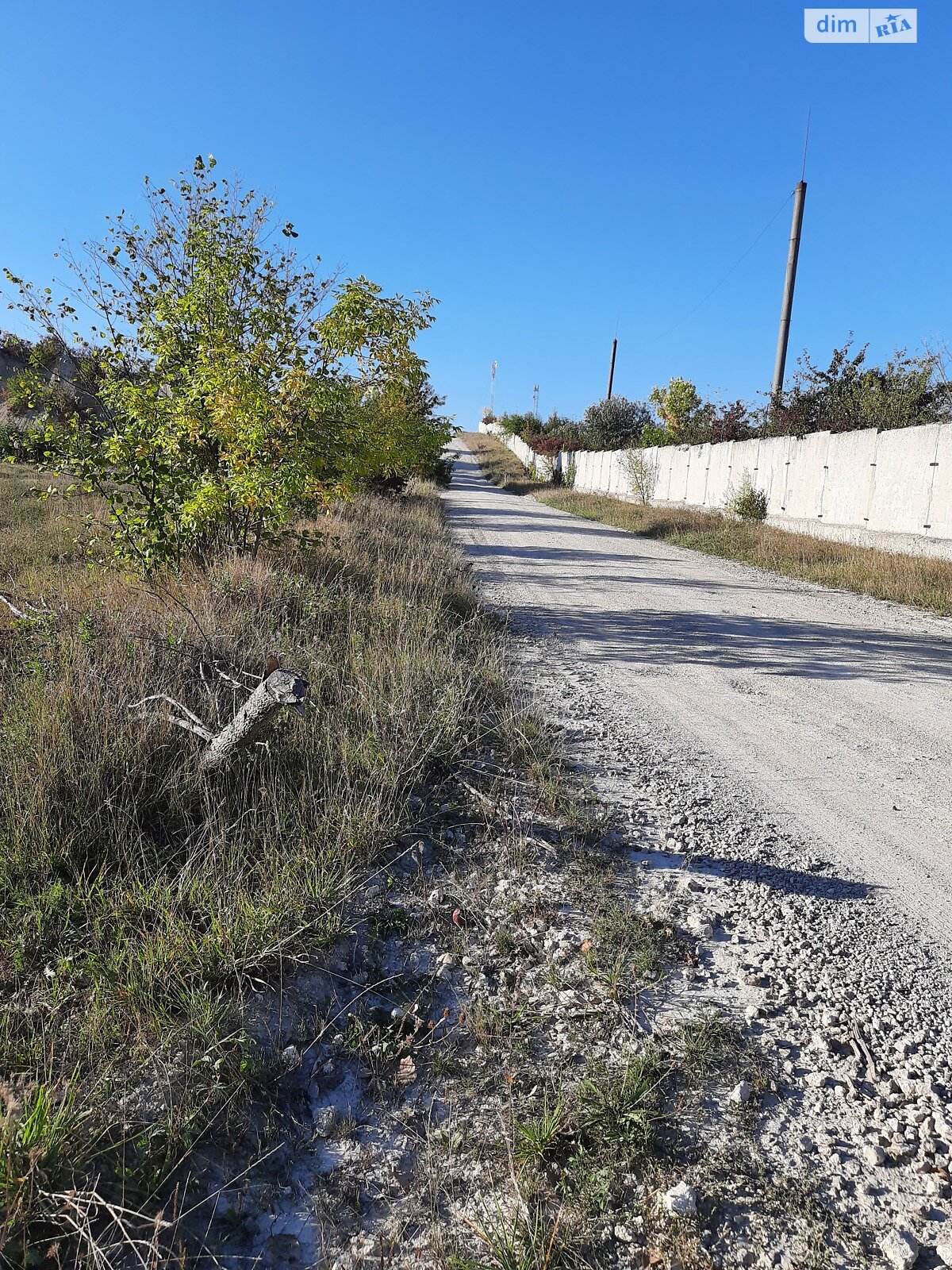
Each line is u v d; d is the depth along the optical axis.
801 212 21.94
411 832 3.90
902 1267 2.01
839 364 22.20
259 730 3.63
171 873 3.30
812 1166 2.30
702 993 3.00
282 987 2.77
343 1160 2.29
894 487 15.30
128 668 4.64
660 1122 2.43
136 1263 1.91
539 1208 2.14
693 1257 2.03
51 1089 2.22
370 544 10.99
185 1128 2.22
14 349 7.71
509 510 29.19
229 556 7.77
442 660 6.23
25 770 3.50
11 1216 1.87
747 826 4.34
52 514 12.88
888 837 4.27
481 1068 2.60
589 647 8.44
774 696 6.86
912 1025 2.87
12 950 2.75
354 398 8.23
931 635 9.53
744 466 21.94
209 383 7.18
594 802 4.52
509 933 3.26
